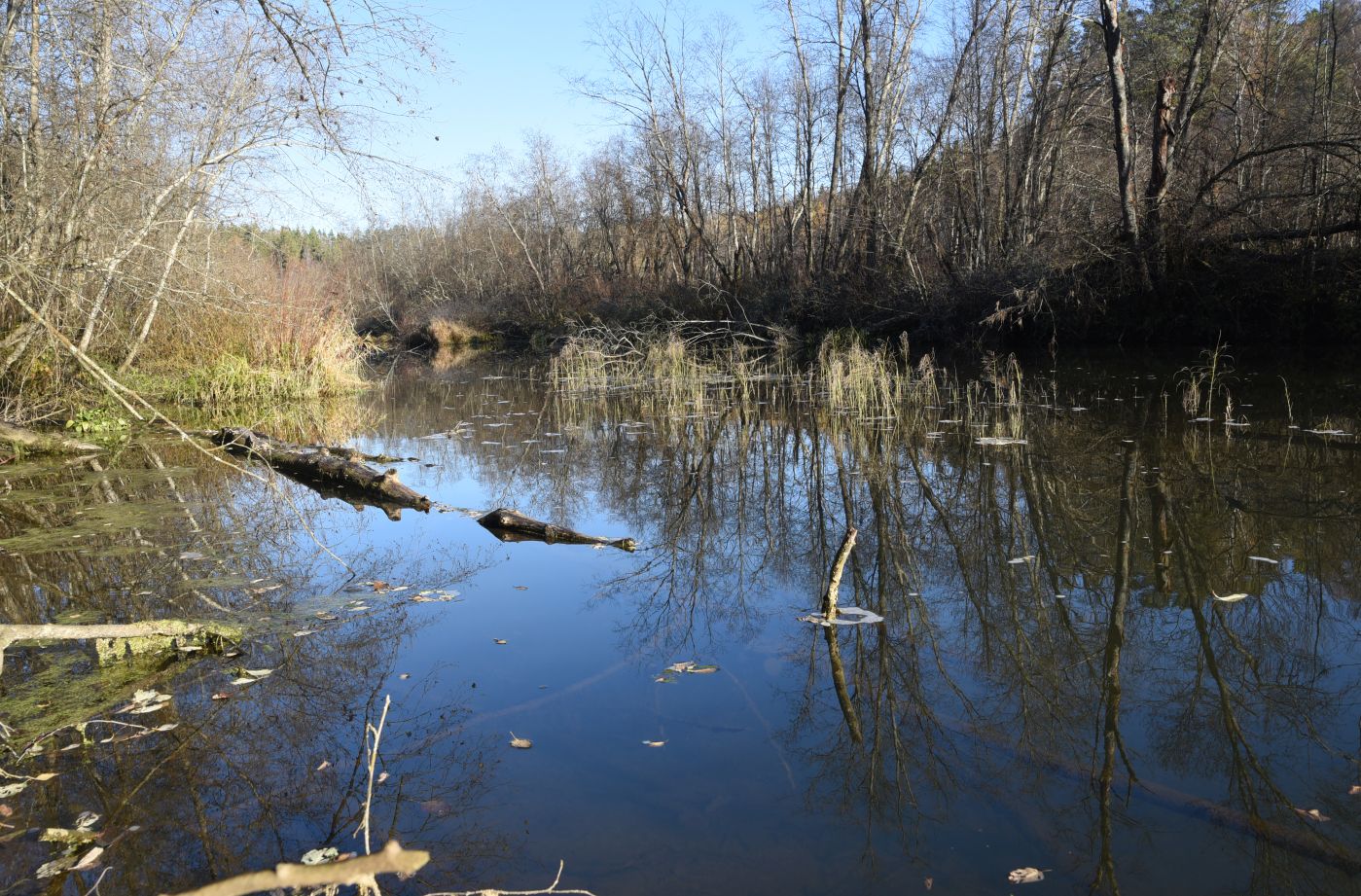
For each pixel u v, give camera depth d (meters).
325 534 6.70
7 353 10.74
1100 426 9.84
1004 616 4.69
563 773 3.16
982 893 2.46
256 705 3.75
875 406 12.67
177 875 2.63
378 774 3.18
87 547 6.22
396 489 7.95
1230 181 15.97
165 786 3.14
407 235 47.44
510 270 39.91
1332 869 2.54
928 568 5.54
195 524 6.94
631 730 3.49
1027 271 16.30
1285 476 7.13
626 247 34.31
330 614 4.86
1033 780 3.08
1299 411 9.82
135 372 13.91
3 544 6.28
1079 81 18.17
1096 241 15.87
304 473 9.11
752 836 2.77
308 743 3.42
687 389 16.06
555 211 37.12
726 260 28.33
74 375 11.66
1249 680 3.83
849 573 5.52
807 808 2.92
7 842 2.84
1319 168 14.36
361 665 4.16
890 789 3.03
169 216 11.95
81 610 4.91
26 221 9.70
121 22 9.71
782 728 3.49
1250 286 14.37
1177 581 5.05
